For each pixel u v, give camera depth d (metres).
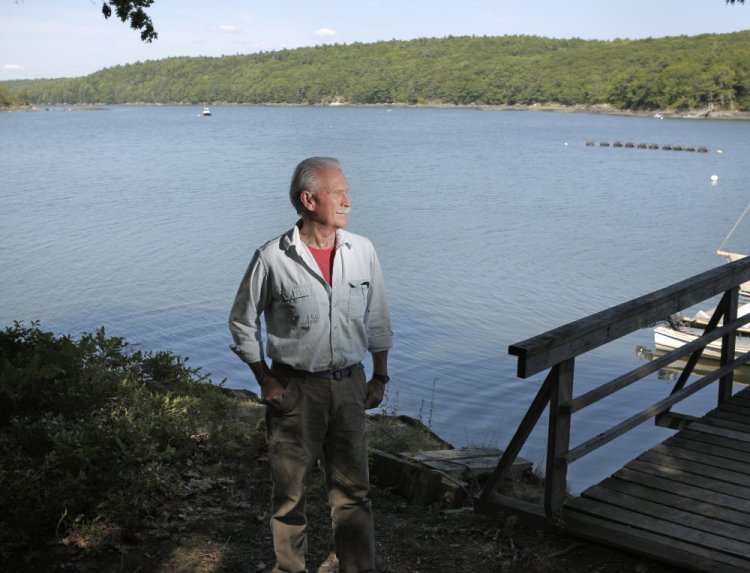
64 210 46.78
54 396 4.89
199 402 5.81
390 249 34.81
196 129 165.25
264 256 3.11
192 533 3.96
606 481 4.44
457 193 57.91
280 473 3.23
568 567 3.74
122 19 9.05
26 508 3.75
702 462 4.73
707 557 3.58
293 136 135.75
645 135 143.50
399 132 149.62
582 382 17.62
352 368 3.22
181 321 21.56
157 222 41.91
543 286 27.50
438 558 3.85
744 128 169.75
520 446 4.16
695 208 50.66
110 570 3.59
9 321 21.59
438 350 19.22
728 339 5.96
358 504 3.33
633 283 28.36
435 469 4.70
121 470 4.07
